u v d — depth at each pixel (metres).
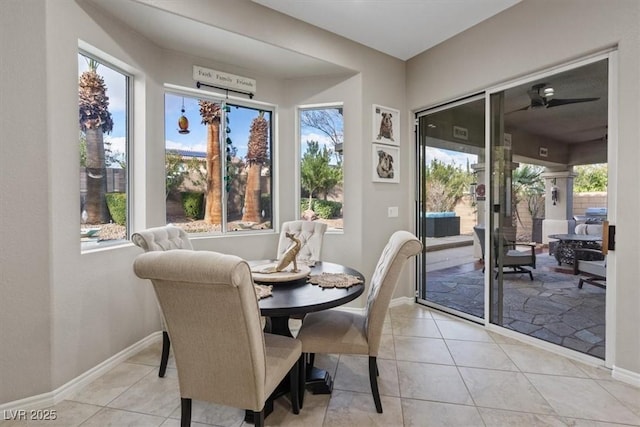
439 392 2.11
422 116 3.92
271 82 3.73
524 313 2.98
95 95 2.53
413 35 3.39
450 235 3.65
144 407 1.97
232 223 3.63
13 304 1.90
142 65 2.82
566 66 2.53
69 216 2.13
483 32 3.10
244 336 1.35
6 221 1.87
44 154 1.97
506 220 3.09
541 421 1.82
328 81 3.71
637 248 2.15
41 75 1.95
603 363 2.39
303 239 3.21
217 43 2.96
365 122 3.62
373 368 1.92
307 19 3.13
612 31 2.22
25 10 1.90
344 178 3.68
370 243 3.67
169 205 3.23
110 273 2.47
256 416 1.44
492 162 3.16
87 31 2.28
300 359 1.98
